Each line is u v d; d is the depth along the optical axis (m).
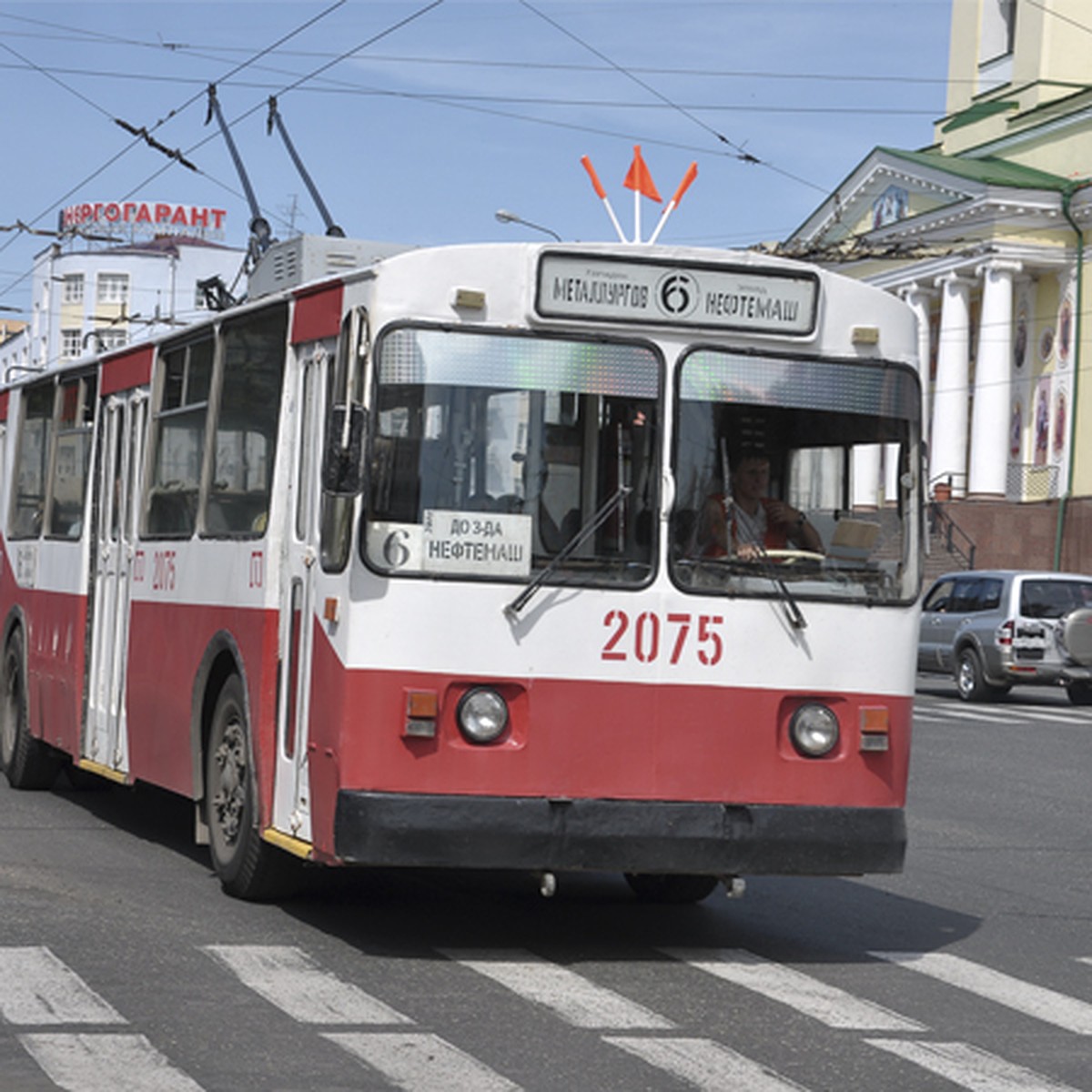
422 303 11.58
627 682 11.66
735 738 11.80
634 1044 9.70
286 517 12.95
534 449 11.64
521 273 11.70
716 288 11.95
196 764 14.43
